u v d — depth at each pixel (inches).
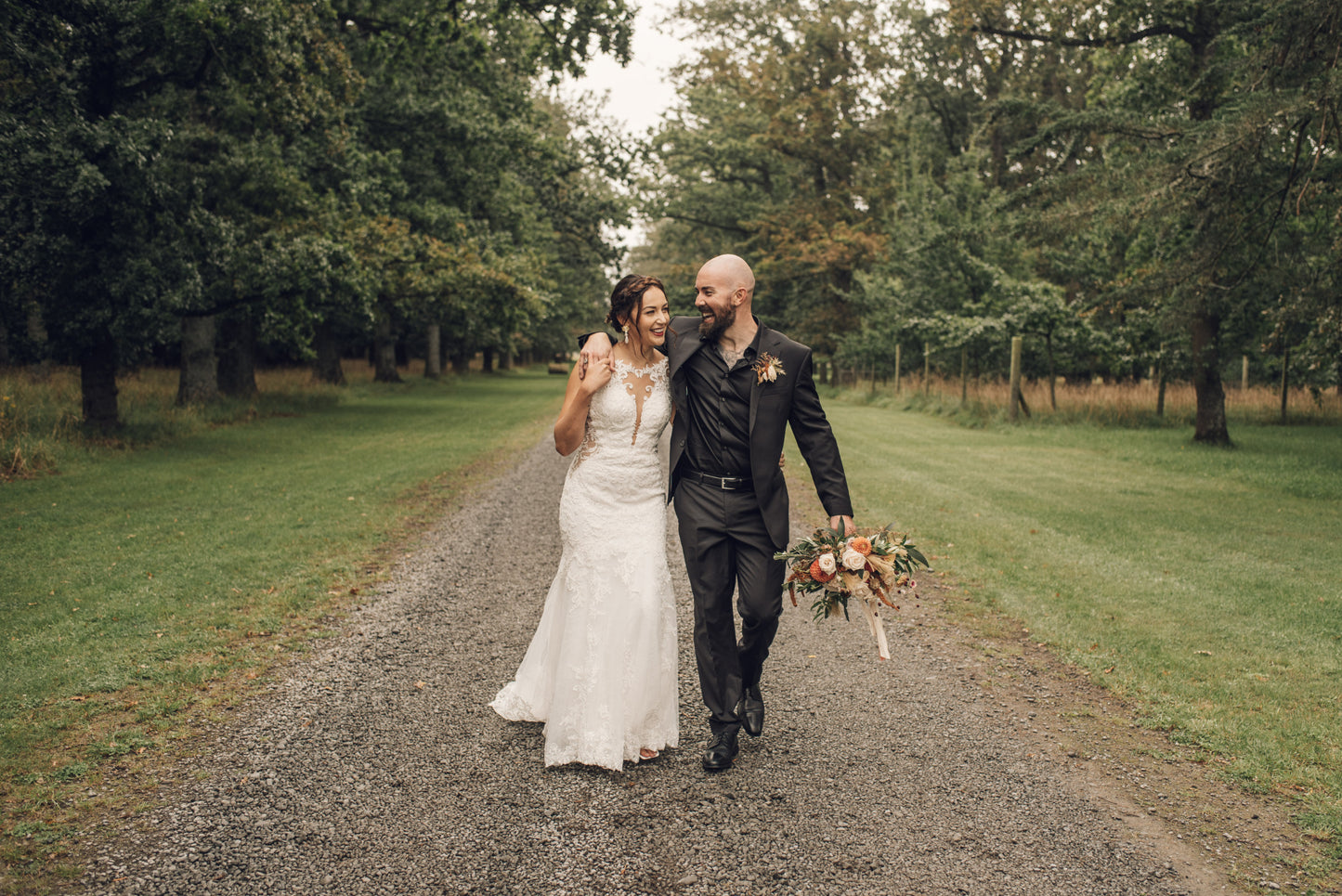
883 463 463.5
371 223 726.5
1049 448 546.0
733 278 128.3
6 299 462.3
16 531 281.3
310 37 540.4
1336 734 136.6
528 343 2042.3
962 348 821.2
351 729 140.7
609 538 130.5
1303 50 356.8
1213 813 115.0
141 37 474.6
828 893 97.7
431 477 412.8
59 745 130.6
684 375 132.7
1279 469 440.8
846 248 1250.6
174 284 476.7
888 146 1326.3
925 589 226.1
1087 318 721.0
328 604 208.2
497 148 872.9
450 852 105.3
